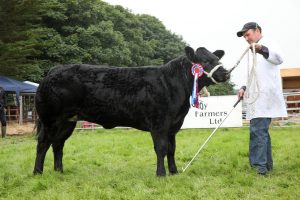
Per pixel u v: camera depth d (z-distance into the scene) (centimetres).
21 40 1917
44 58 2844
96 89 545
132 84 541
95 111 552
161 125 531
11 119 2416
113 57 3225
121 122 555
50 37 2847
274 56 522
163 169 534
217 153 757
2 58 1797
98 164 697
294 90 2834
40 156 578
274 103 541
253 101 533
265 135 547
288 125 1452
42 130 576
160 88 533
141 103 534
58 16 2956
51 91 555
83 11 3231
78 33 3081
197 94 532
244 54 535
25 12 1858
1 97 1350
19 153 856
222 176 538
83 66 566
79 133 1370
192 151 795
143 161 714
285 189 464
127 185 497
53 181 525
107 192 462
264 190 464
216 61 536
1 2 1739
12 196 468
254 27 548
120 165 679
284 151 764
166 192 457
